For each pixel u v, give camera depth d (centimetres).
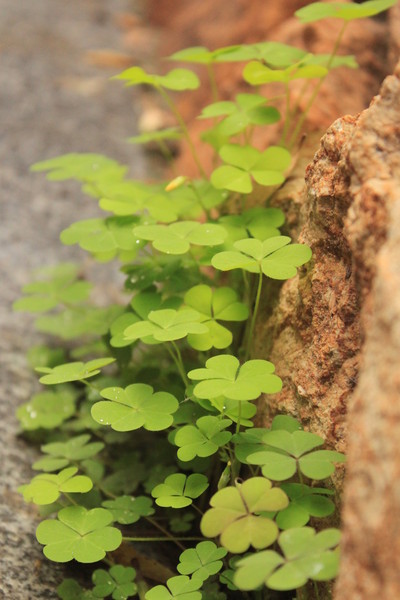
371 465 43
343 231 48
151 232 51
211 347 52
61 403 56
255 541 44
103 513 49
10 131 84
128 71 54
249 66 53
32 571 50
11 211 70
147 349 58
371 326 44
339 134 48
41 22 115
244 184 52
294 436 47
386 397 43
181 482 49
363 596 43
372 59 61
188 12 98
